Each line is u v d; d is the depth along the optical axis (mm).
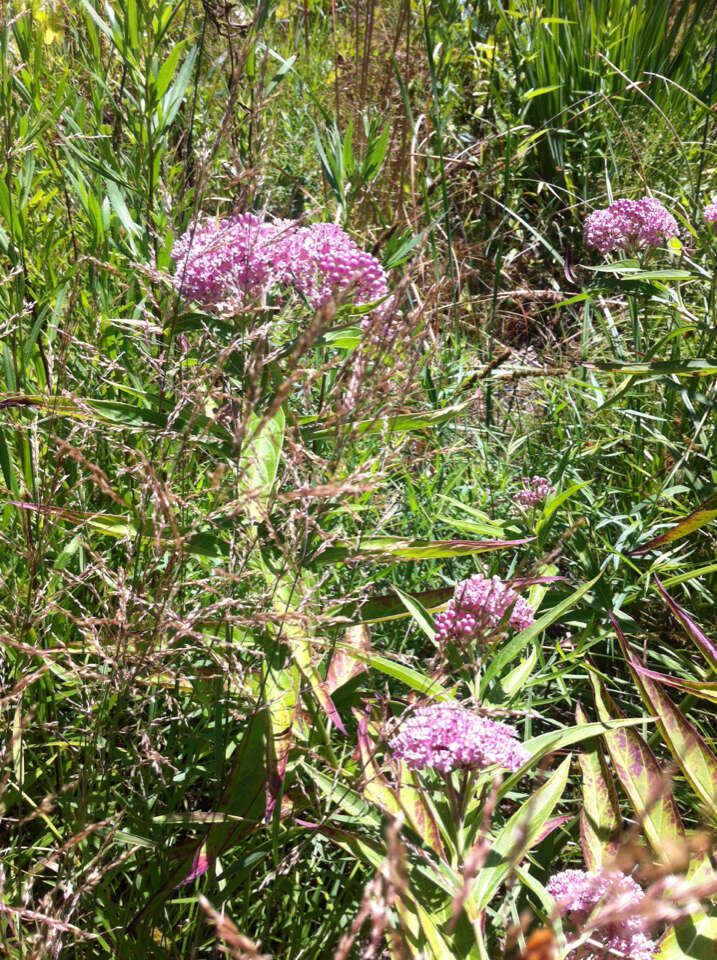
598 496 1035
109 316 922
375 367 709
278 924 701
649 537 957
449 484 992
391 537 743
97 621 679
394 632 886
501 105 1696
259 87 932
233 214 805
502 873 647
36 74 1011
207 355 792
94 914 680
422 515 950
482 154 1652
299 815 750
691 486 1001
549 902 643
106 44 1100
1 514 819
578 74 1678
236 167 886
